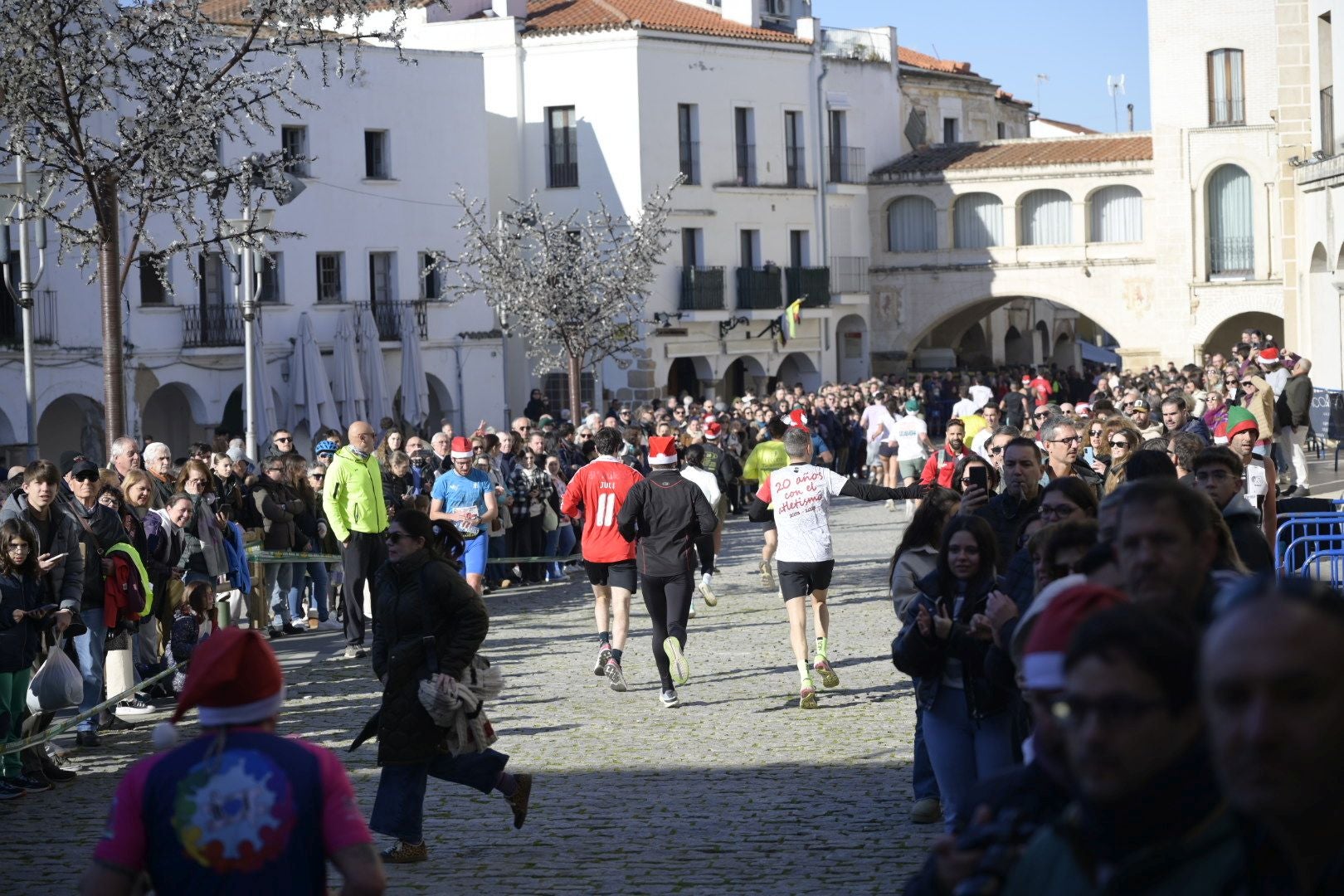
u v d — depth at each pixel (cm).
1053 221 6341
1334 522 1595
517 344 5691
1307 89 3709
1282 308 5812
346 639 1981
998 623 761
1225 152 5841
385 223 5138
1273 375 3375
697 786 1214
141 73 2014
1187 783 362
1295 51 3722
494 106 5709
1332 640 303
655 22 5716
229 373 4700
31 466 1273
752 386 6109
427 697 995
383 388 5047
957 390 5906
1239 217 5884
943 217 6444
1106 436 1491
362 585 1906
